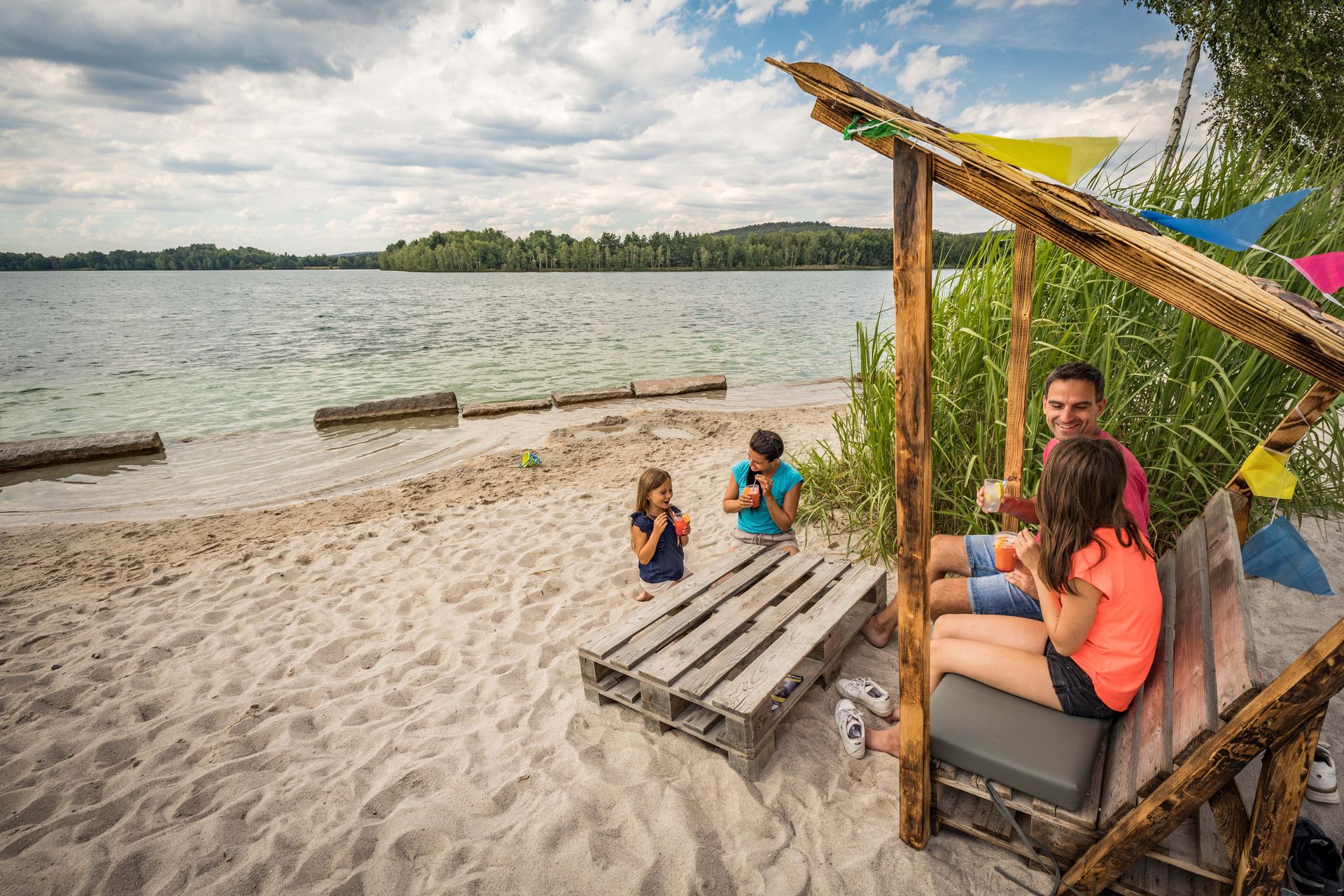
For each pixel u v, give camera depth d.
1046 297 4.05
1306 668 1.49
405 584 4.97
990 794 2.23
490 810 2.75
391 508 7.01
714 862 2.45
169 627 4.49
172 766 3.12
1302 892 2.09
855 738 2.95
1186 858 1.93
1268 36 7.62
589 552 5.40
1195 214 3.74
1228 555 2.21
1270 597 3.93
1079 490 2.12
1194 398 3.43
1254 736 1.60
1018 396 3.24
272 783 2.97
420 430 11.20
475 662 3.90
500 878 2.43
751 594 3.64
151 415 12.66
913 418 1.96
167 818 2.79
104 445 9.78
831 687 3.47
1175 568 2.70
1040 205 1.60
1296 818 1.63
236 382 16.02
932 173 1.75
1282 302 1.40
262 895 2.41
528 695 3.54
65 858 2.61
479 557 5.40
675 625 3.43
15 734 3.40
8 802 2.94
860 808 2.67
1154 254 1.47
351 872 2.49
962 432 4.28
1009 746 2.22
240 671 3.92
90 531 6.79
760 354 19.36
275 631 4.37
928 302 1.84
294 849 2.61
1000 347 4.01
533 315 34.22
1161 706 2.09
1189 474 3.61
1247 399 3.53
